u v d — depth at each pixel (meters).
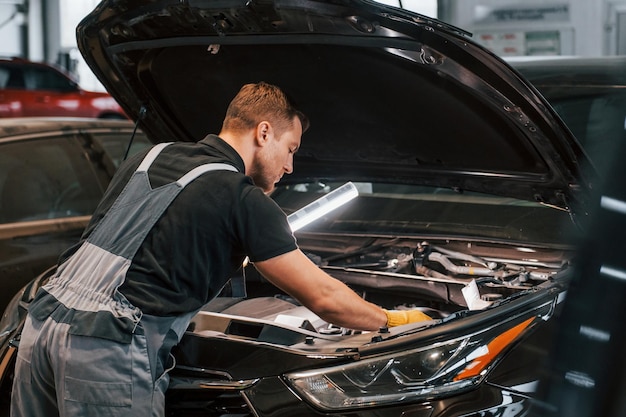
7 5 18.56
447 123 2.98
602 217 1.95
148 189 2.37
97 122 4.91
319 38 2.65
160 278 2.30
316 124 3.32
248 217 2.32
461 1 8.91
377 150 3.35
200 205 2.31
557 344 1.98
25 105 13.30
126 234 2.35
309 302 2.38
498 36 8.71
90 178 4.66
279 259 2.34
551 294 2.64
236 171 2.40
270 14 2.58
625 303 1.88
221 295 3.27
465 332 2.41
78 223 4.43
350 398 2.28
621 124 2.01
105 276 2.32
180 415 2.42
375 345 2.34
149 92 3.30
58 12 18.80
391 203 3.79
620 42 8.31
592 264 1.94
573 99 3.31
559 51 8.41
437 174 3.34
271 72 3.04
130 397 2.26
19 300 2.97
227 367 2.40
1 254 4.03
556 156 2.75
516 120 2.67
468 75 2.58
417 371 2.32
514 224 3.42
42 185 4.39
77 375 2.27
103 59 3.12
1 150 4.32
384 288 3.20
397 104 2.99
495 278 3.04
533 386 2.43
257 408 2.32
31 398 2.46
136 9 2.77
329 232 3.64
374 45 2.60
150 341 2.28
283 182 3.79
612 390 1.88
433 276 3.21
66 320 2.31
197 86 3.24
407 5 10.30
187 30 2.83
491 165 3.11
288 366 2.34
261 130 2.50
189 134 3.57
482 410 2.34
